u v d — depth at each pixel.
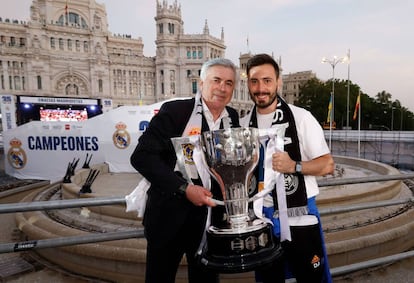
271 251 1.61
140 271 3.75
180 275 3.68
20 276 3.96
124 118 10.80
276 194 1.97
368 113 61.66
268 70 1.95
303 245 1.97
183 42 78.62
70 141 11.39
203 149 1.63
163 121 1.72
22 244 2.13
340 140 31.12
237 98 80.12
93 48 72.62
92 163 11.27
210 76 1.77
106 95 74.38
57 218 5.00
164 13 77.50
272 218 2.02
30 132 11.67
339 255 3.88
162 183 1.58
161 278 1.77
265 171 1.82
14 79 65.00
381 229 4.25
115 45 83.75
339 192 5.77
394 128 68.25
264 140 1.88
